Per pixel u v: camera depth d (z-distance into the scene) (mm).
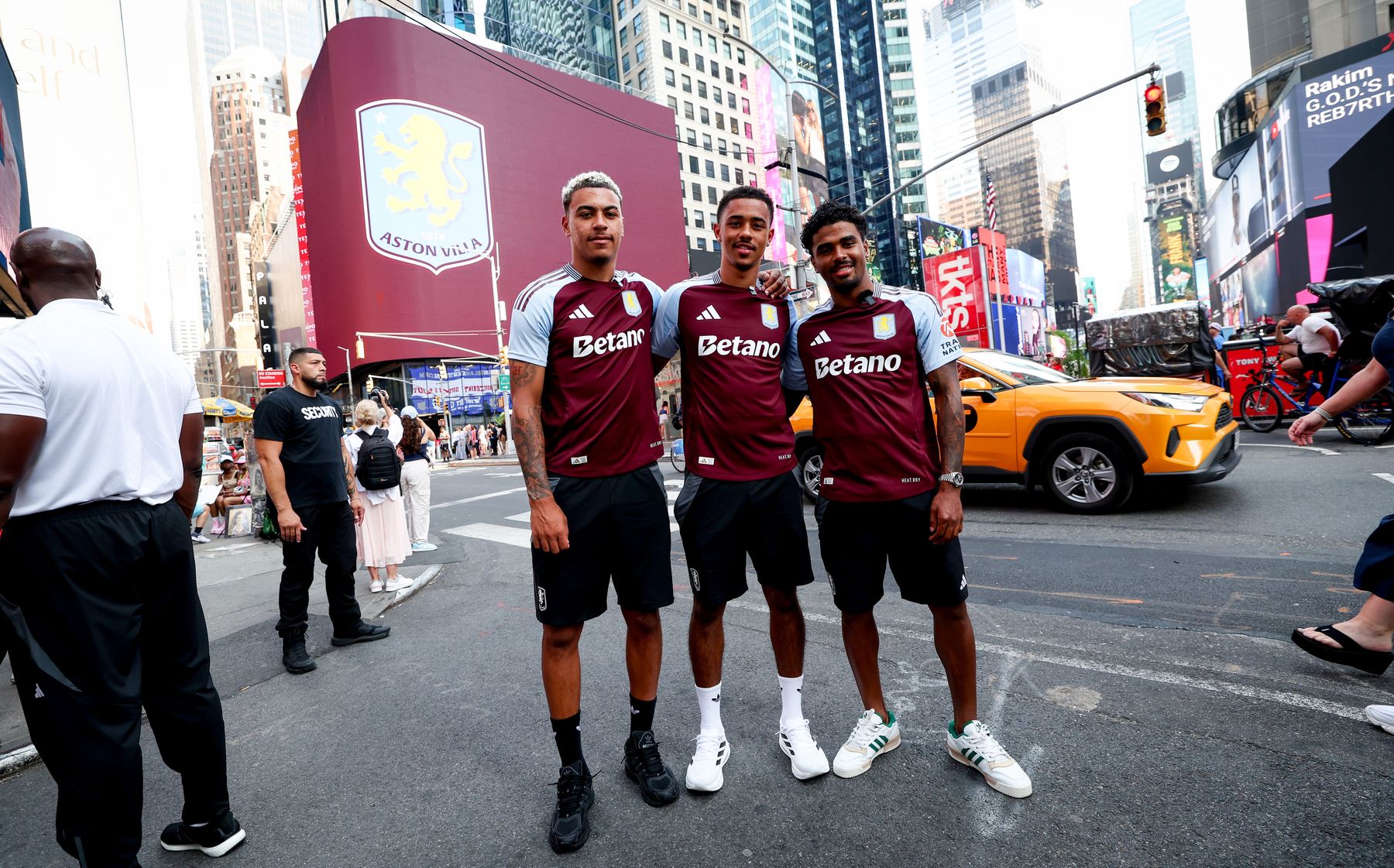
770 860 1873
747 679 3135
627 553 2242
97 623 1797
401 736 2846
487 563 6449
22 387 1702
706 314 2309
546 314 2164
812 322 2340
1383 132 18031
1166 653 3072
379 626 4281
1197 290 163375
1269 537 4941
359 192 40031
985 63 174000
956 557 2242
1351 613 3396
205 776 2090
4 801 2564
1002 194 171500
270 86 136625
